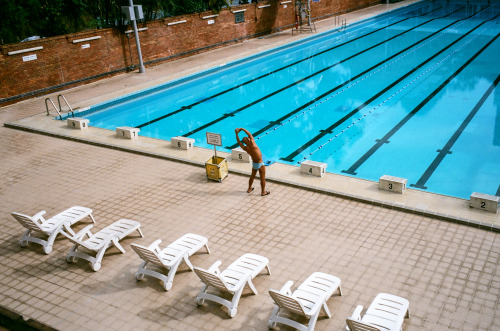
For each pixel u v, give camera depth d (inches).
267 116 599.2
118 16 790.5
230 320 240.2
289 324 227.8
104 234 301.0
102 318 245.6
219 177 389.1
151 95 685.3
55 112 597.3
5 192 394.3
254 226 322.7
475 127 523.5
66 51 693.3
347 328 217.6
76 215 325.4
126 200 368.8
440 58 822.5
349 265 277.0
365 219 324.5
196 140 534.0
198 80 752.3
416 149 478.0
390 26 1148.5
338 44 984.3
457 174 422.6
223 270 274.4
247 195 366.3
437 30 1064.2
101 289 268.7
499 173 421.7
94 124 603.8
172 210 349.7
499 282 255.9
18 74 644.7
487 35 981.2
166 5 847.7
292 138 524.1
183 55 866.1
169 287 264.1
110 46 749.9
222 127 570.9
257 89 713.6
